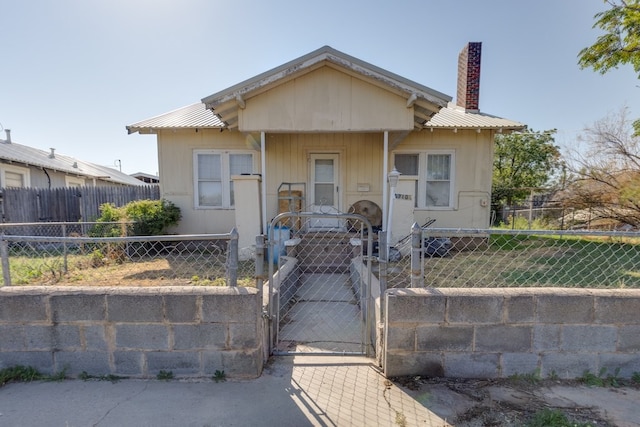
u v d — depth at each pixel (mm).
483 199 7699
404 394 2055
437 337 2215
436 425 1766
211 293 2203
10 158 9984
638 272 4582
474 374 2232
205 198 7898
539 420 1771
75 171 13148
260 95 5883
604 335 2197
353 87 5840
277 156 7887
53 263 5320
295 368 2385
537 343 2209
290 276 4234
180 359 2244
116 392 2086
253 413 1872
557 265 5148
